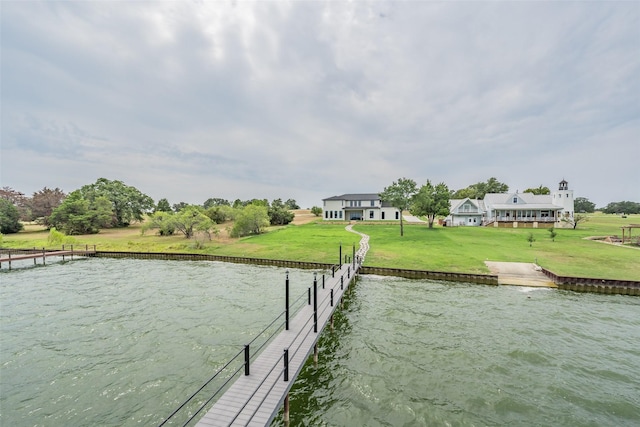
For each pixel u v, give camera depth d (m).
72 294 21.36
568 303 18.75
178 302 19.41
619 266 25.55
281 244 39.31
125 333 14.91
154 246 41.28
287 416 8.98
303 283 23.67
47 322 16.33
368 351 13.14
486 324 15.77
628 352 12.96
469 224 63.78
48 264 33.25
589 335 14.50
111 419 9.16
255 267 30.02
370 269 26.17
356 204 74.81
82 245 42.84
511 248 34.34
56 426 8.87
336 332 15.01
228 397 8.31
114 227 70.56
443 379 11.12
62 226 57.75
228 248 38.22
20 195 75.88
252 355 12.74
